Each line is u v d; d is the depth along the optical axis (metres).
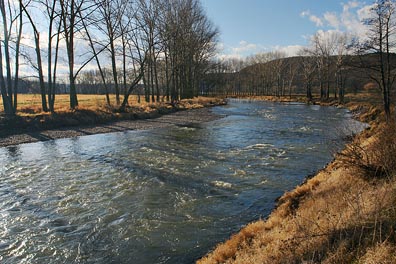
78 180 12.73
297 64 88.88
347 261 4.32
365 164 8.28
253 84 108.38
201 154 17.36
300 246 5.41
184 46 51.72
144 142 21.22
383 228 4.70
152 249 7.41
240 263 5.72
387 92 24.25
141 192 11.25
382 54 24.11
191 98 63.97
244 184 11.98
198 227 8.47
